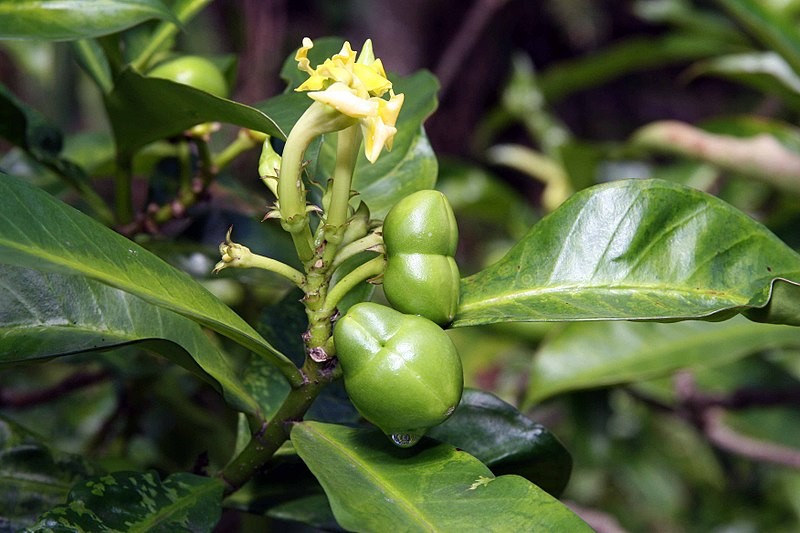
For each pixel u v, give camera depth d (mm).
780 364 1054
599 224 560
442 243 527
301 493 588
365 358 509
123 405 788
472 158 2039
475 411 584
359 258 579
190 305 522
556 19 2213
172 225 744
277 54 1202
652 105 2443
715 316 535
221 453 850
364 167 612
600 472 1179
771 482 1249
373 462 528
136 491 540
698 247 552
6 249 490
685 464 1224
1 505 584
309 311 531
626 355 810
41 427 990
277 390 600
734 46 1099
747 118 964
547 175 1213
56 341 546
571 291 553
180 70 650
